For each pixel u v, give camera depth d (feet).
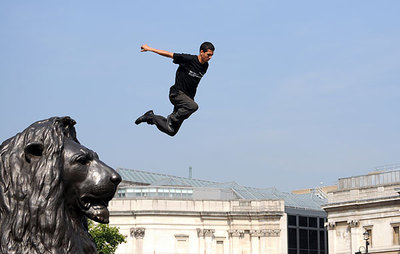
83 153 28.94
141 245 314.76
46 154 28.17
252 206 321.73
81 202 28.86
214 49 36.17
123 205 318.65
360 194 290.15
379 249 281.13
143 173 364.58
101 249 261.03
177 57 36.24
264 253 319.27
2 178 27.68
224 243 321.32
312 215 337.72
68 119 29.35
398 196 277.23
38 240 27.37
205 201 321.11
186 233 318.24
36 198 27.58
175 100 36.14
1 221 27.45
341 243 294.25
